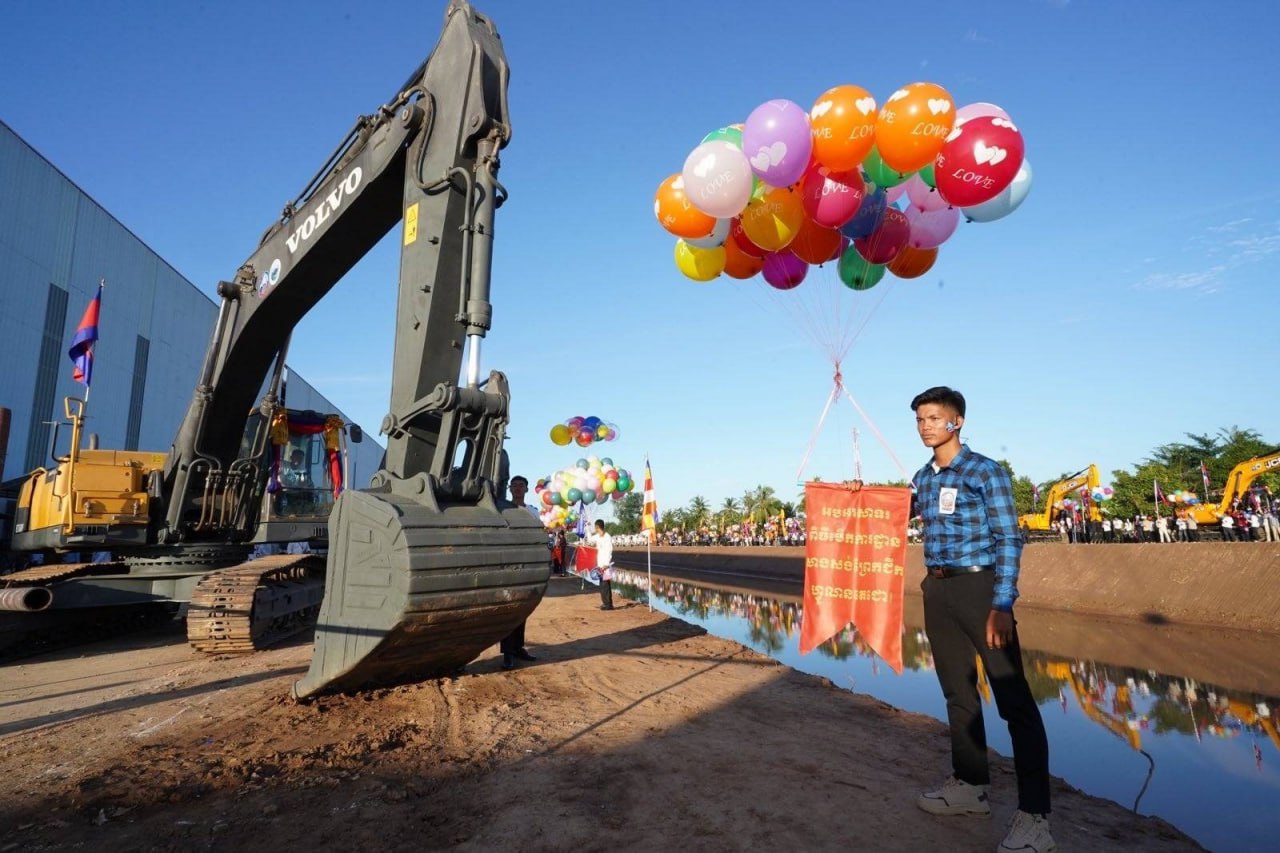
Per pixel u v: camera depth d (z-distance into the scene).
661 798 3.71
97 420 32.34
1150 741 6.94
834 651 12.45
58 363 29.69
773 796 3.75
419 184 5.85
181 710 5.67
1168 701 8.77
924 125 5.17
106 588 9.15
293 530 10.87
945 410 3.61
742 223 6.39
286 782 3.95
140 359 36.03
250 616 8.30
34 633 9.14
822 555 5.13
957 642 3.56
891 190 6.48
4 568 12.41
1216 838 4.43
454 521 4.98
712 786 3.89
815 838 3.23
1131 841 3.30
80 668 8.04
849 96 5.30
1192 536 25.02
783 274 7.19
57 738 4.94
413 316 5.64
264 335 8.45
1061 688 9.88
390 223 7.12
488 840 3.21
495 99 5.91
